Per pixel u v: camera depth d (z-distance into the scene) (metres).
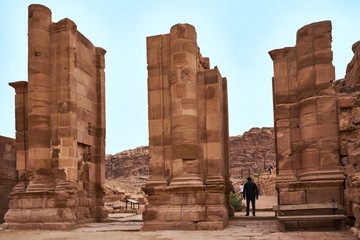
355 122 13.20
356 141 13.10
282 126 14.29
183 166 14.45
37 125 16.17
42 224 15.15
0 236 13.16
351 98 13.39
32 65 16.48
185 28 15.14
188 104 14.71
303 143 13.76
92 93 18.89
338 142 13.30
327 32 13.88
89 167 18.12
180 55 14.98
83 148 17.84
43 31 16.72
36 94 16.34
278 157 14.17
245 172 148.50
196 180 14.21
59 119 16.22
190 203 13.89
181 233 12.60
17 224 15.47
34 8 16.78
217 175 14.59
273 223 14.62
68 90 16.30
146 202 33.53
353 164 11.96
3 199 19.89
